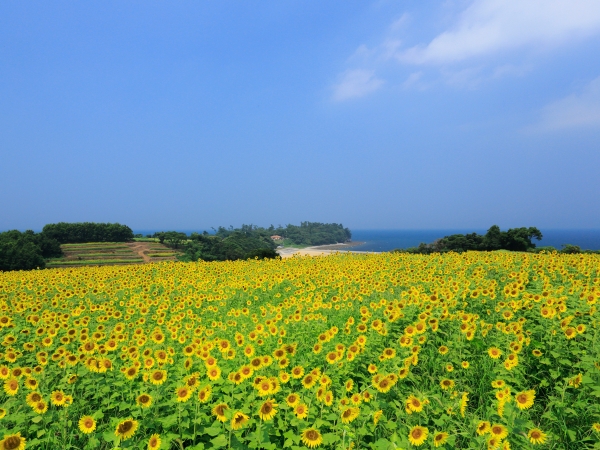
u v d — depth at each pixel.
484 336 8.83
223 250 121.06
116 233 135.12
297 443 5.32
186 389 5.81
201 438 5.81
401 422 6.00
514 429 5.28
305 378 6.41
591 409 6.07
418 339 8.60
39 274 26.30
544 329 8.62
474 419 5.61
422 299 11.61
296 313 10.84
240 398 6.16
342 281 17.56
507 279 14.93
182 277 23.02
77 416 6.56
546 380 7.40
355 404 5.61
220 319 12.94
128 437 5.24
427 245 60.53
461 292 12.15
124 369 7.52
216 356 8.28
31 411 6.28
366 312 10.21
